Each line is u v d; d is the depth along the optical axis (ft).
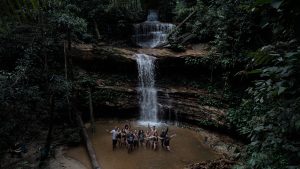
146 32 83.76
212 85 63.46
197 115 59.52
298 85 10.23
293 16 9.69
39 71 52.01
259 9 10.44
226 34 54.90
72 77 56.90
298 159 11.34
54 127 53.36
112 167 42.42
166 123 62.23
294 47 11.46
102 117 62.18
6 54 52.39
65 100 55.72
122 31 80.84
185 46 71.00
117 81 65.21
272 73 10.48
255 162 13.83
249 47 51.21
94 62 64.23
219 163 42.22
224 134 54.90
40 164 40.22
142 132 51.55
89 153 44.80
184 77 67.41
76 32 66.49
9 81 40.96
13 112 42.32
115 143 48.49
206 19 68.85
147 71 66.18
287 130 11.30
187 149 49.49
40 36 48.03
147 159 45.47
